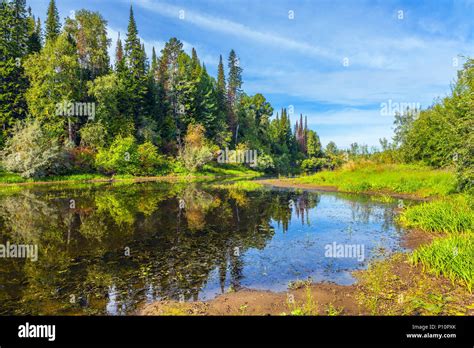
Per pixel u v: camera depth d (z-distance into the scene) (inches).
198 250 370.3
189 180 1635.1
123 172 1701.5
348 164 1364.4
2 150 1363.2
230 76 2906.0
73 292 252.8
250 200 805.9
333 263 323.0
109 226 488.7
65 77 1534.2
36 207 654.5
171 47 2326.5
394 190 892.0
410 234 430.3
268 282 275.3
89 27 1958.7
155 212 611.2
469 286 236.1
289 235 439.5
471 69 442.9
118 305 229.3
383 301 227.5
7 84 1537.9
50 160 1353.3
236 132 2888.8
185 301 237.0
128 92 1913.1
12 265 315.6
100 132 1609.3
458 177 503.8
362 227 483.2
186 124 2359.7
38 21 2191.2
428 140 1102.4
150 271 302.0
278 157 3206.2
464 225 407.8
